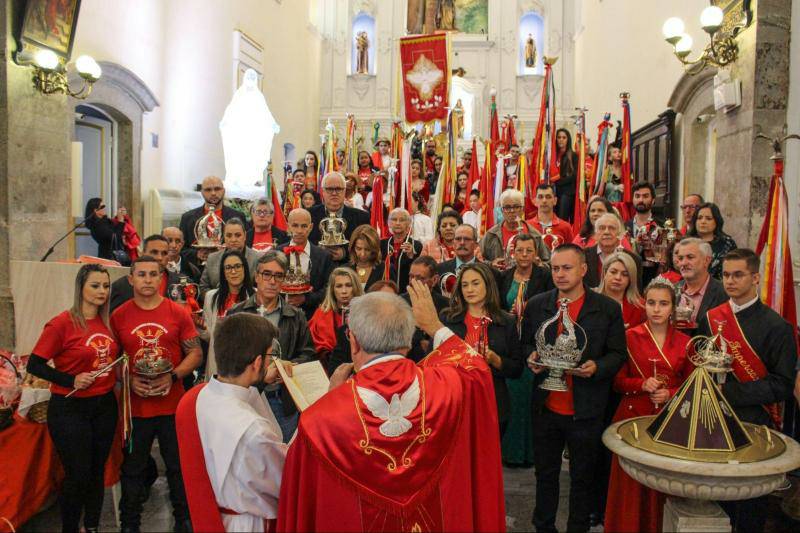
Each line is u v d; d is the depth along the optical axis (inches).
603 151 338.0
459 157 732.0
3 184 261.7
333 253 250.8
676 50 270.4
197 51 479.5
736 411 151.8
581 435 154.9
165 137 465.7
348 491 103.5
